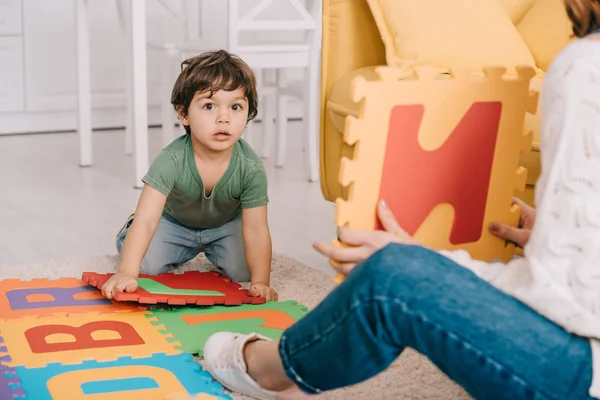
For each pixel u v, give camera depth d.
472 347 0.78
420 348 0.82
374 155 1.00
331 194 1.84
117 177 2.76
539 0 2.11
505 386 0.78
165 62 2.96
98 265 1.79
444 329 0.79
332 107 1.68
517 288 0.83
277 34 3.81
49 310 1.48
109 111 3.67
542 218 0.81
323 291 1.69
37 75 3.48
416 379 1.29
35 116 3.52
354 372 0.87
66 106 3.56
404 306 0.80
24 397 1.13
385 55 1.79
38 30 3.45
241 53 2.68
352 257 0.98
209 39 3.73
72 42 3.53
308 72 2.78
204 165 1.63
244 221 1.69
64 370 1.23
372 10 1.70
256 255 1.67
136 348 1.33
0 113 3.45
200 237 1.78
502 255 1.20
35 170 2.81
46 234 2.07
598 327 0.76
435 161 1.06
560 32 2.01
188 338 1.39
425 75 1.03
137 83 2.56
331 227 2.26
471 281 0.82
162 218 1.77
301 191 2.69
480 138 1.10
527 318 0.80
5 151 3.12
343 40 1.76
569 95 0.81
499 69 1.09
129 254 1.57
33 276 1.70
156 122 3.74
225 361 1.13
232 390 1.17
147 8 3.62
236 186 1.67
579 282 0.78
